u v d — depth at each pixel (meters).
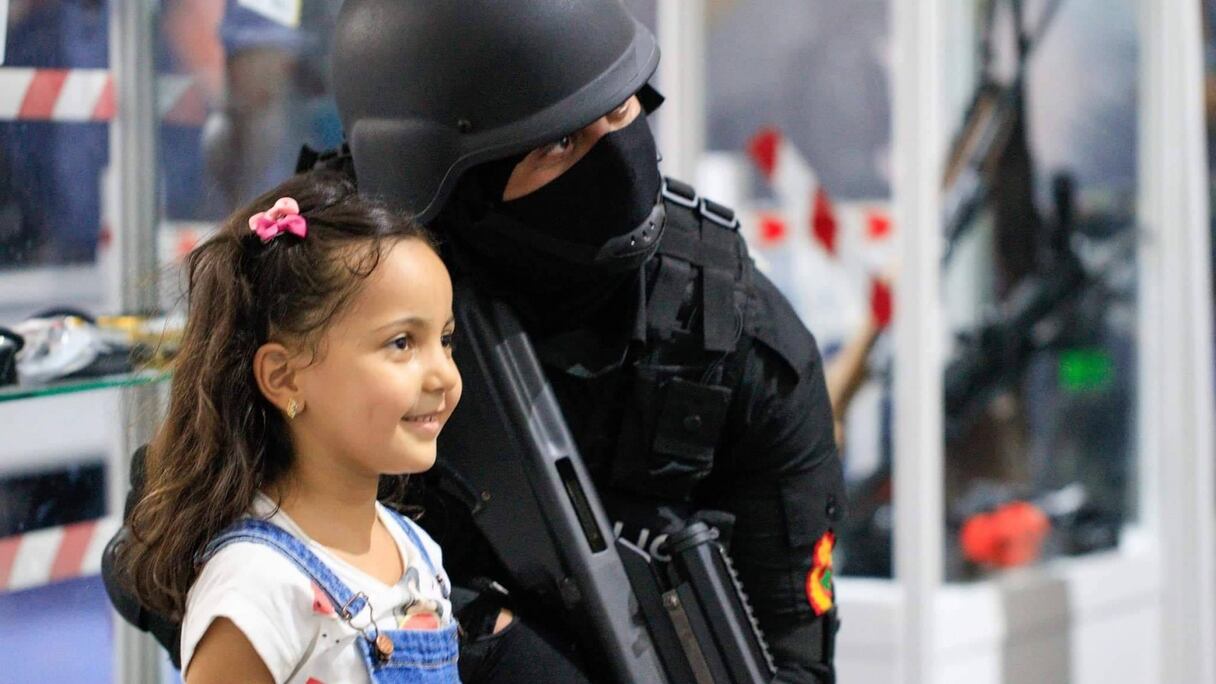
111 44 3.15
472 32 2.53
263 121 3.51
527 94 2.54
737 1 5.32
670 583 2.72
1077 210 5.71
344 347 2.13
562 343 2.77
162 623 2.63
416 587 2.29
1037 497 5.74
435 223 2.71
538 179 2.63
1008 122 5.50
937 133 4.86
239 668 2.08
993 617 5.37
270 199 2.29
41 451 3.08
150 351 2.88
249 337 2.18
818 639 2.96
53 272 3.13
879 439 5.39
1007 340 5.62
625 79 2.61
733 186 5.44
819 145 5.38
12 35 2.98
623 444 2.80
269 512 2.20
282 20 3.51
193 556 2.20
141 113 3.20
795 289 5.46
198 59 3.35
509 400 2.69
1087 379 5.82
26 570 3.07
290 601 2.11
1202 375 5.55
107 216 3.19
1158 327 5.72
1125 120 5.71
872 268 5.36
